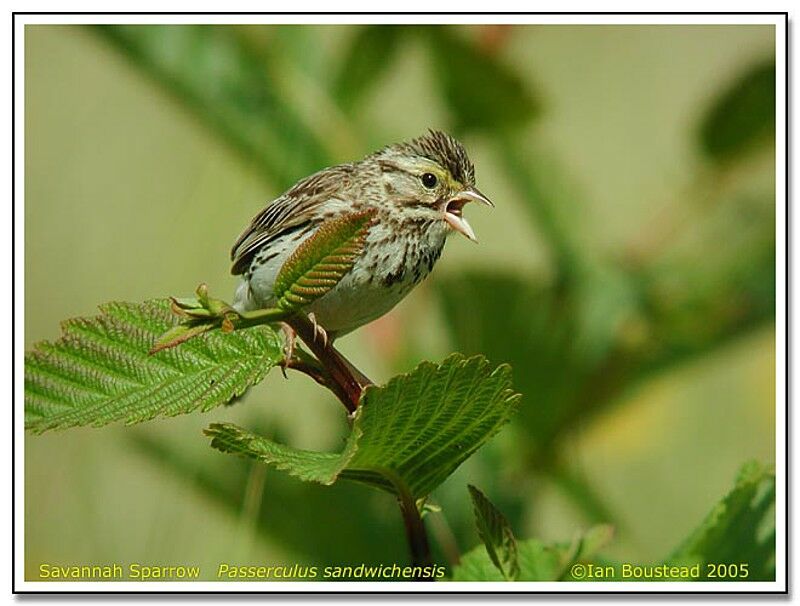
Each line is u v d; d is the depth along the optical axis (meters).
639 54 14.11
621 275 10.89
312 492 9.43
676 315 10.75
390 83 11.91
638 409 12.38
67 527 9.15
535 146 11.13
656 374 10.82
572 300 10.74
